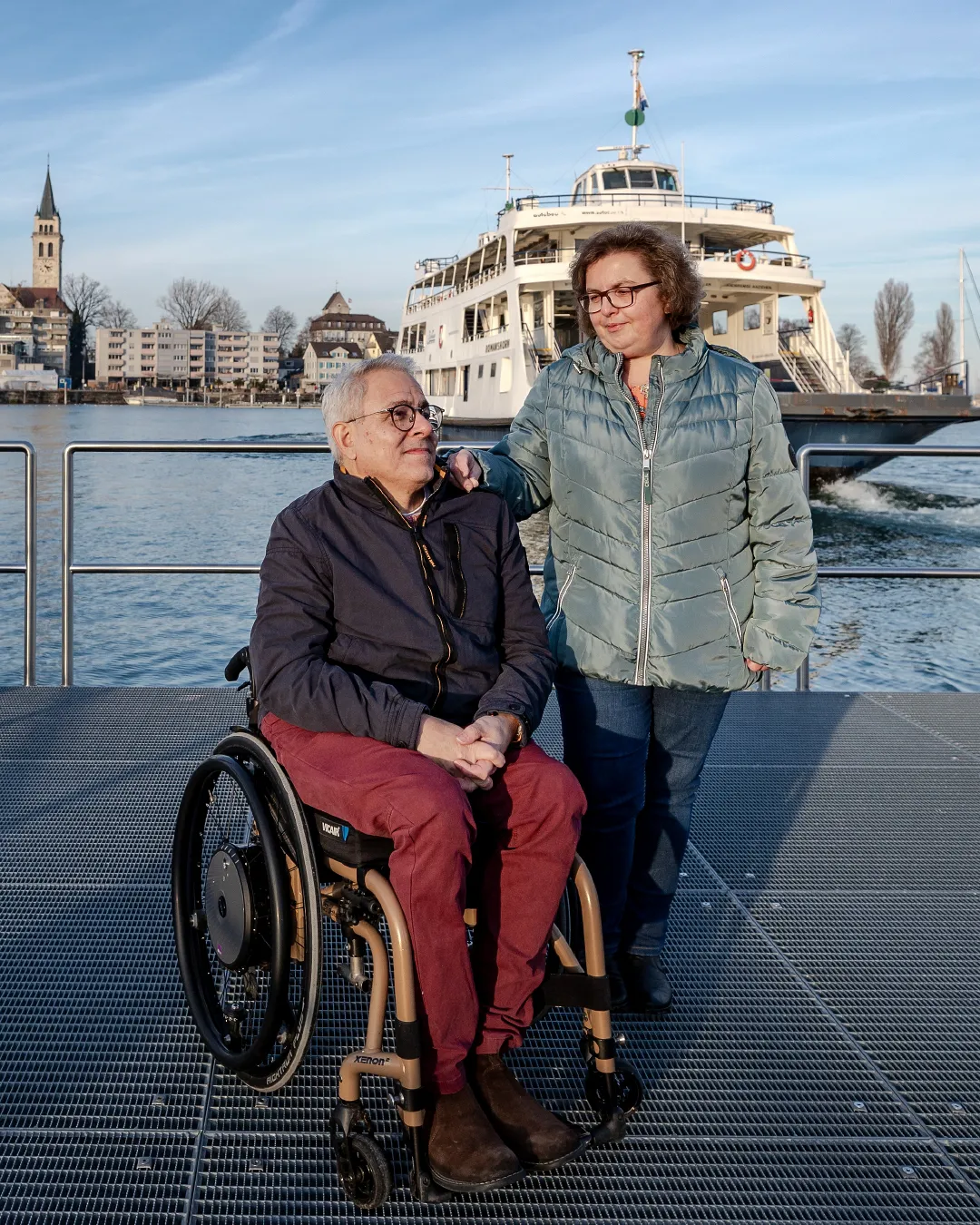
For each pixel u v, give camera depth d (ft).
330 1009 7.97
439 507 7.27
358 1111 6.06
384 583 7.04
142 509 61.93
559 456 7.51
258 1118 6.67
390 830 6.00
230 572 15.74
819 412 59.62
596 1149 6.51
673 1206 6.03
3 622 33.96
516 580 7.48
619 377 7.34
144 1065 7.15
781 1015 8.09
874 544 55.21
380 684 6.63
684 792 8.00
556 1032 7.77
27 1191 5.98
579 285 7.38
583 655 7.52
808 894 10.16
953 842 11.32
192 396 425.69
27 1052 7.27
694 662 7.41
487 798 6.55
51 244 546.26
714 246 75.41
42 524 54.60
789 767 13.52
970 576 15.78
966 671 30.19
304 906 6.24
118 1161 6.25
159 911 9.27
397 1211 5.93
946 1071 7.41
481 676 7.17
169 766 12.64
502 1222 5.87
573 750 7.77
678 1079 7.24
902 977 8.69
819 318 69.77
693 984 8.56
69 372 447.01
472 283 84.99
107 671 28.96
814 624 7.43
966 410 59.52
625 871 7.88
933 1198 6.14
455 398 85.15
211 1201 5.96
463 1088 6.05
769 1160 6.44
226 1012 7.36
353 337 485.15
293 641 6.82
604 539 7.43
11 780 12.12
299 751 6.76
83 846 10.48
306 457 113.19
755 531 7.51
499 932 6.45
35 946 8.66
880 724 15.28
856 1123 6.81
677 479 7.26
